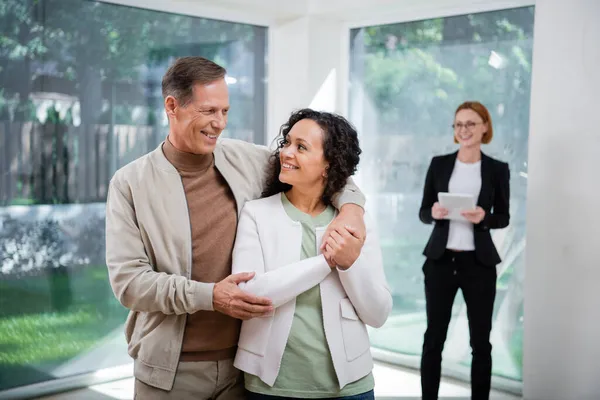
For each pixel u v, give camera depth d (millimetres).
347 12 4574
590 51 3529
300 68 4758
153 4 4234
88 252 4109
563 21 3600
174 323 1890
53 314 3986
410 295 4660
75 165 4023
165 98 1891
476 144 3729
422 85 4555
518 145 4133
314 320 1846
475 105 3725
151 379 1900
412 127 4621
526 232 3797
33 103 3838
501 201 3656
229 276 1808
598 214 3557
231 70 4715
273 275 1780
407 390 4191
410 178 4648
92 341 4152
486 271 3592
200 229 1942
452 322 4395
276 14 4672
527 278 3797
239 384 1991
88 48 4031
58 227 3975
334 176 1901
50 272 3957
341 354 1839
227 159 2039
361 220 1858
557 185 3670
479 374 3621
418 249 4609
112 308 4230
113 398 3943
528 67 4070
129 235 1885
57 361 4016
